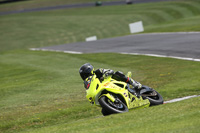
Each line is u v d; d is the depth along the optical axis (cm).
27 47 17050
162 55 6544
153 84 4150
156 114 2064
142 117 2030
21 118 3161
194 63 5275
